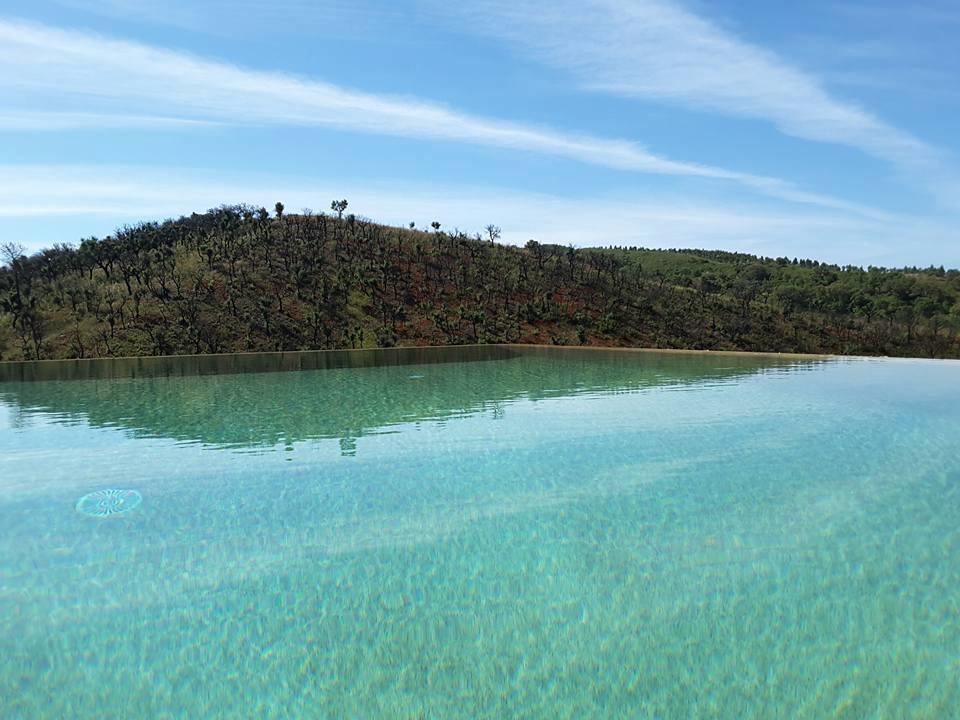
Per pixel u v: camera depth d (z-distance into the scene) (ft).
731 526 29.63
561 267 228.63
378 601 23.53
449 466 39.11
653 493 33.99
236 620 22.43
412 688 18.89
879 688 18.60
